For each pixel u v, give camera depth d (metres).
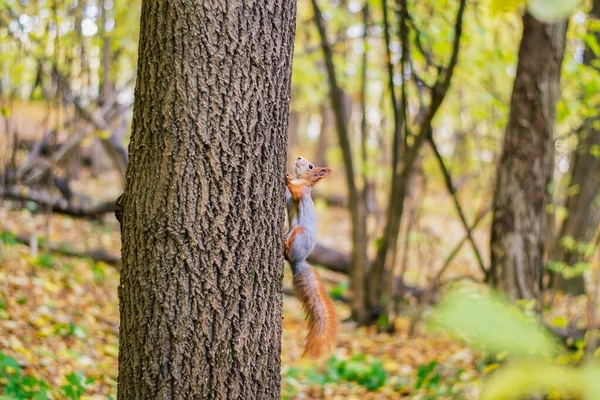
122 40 9.75
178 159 2.90
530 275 6.29
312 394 6.16
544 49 6.18
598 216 10.68
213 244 2.94
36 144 11.23
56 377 5.01
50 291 7.35
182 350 2.95
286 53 3.11
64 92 9.11
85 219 11.69
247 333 3.04
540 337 0.97
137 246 2.99
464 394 5.80
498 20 8.73
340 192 20.73
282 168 3.15
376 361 6.86
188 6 2.86
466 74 9.55
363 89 9.22
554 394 3.73
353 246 9.22
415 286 10.12
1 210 10.21
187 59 2.87
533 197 6.29
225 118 2.91
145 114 2.96
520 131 6.29
